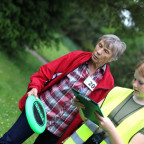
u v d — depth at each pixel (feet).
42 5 32.71
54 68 8.84
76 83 8.77
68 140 6.82
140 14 25.95
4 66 29.86
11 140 8.61
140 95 6.22
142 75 6.04
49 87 9.03
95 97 8.95
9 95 21.77
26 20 32.19
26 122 8.62
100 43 8.46
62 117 8.93
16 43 32.12
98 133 6.61
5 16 30.01
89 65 8.92
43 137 9.46
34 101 8.24
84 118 7.54
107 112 6.65
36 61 40.40
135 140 5.93
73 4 37.27
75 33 89.20
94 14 34.24
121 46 8.50
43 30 34.22
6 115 16.39
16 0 31.27
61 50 61.82
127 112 6.38
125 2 27.20
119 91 7.02
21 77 30.25
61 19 36.60
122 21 28.43
